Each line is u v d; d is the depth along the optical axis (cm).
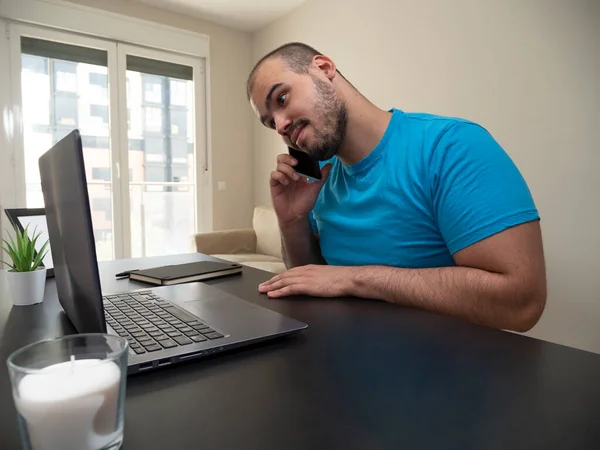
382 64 288
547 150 201
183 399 38
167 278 90
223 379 43
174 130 379
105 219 345
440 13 248
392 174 95
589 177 187
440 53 249
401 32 273
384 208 96
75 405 28
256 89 94
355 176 103
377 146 97
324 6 333
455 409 36
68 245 53
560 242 199
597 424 33
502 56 218
